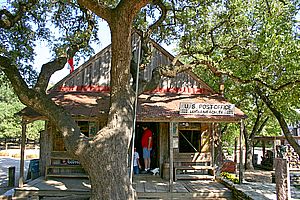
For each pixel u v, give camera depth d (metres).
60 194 11.91
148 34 12.27
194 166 14.92
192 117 12.63
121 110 9.48
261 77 14.88
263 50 12.20
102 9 9.31
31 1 11.68
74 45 12.12
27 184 12.94
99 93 15.25
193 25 14.05
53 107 9.62
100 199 8.89
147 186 12.93
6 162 28.91
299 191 13.97
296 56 12.70
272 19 11.91
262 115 24.56
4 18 11.09
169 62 15.54
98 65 15.61
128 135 9.45
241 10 13.71
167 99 14.73
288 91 15.14
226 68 15.65
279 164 9.63
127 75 9.66
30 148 43.22
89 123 14.98
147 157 15.88
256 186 13.53
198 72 21.19
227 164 21.86
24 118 12.96
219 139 16.33
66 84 15.45
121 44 9.37
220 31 14.73
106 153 9.07
